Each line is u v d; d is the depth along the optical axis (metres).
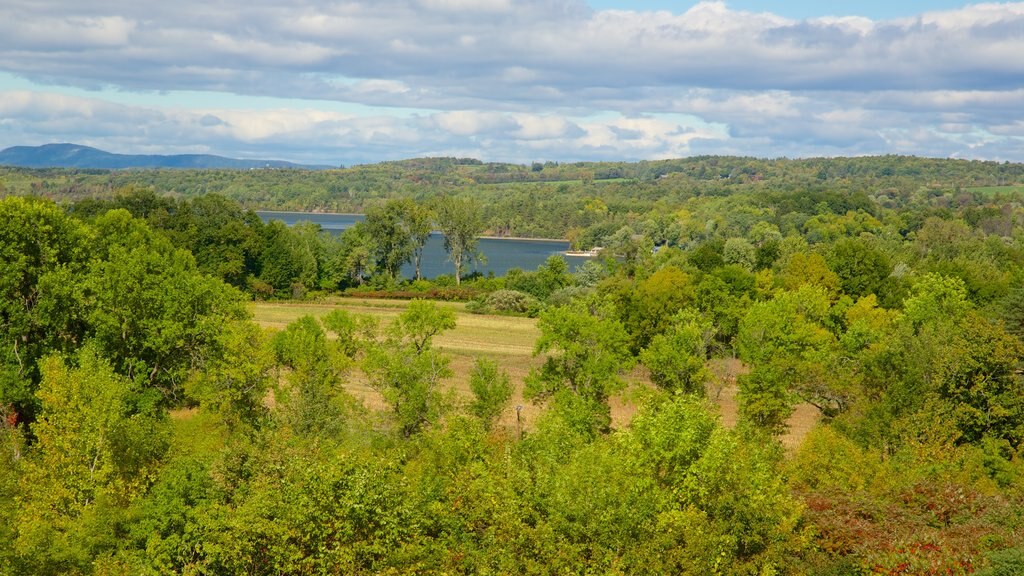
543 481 25.25
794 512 27.61
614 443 32.03
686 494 26.53
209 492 28.56
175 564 27.22
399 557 24.22
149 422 37.25
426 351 48.34
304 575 24.78
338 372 49.16
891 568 25.08
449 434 37.03
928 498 31.36
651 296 72.81
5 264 47.59
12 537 28.66
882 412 43.00
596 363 49.06
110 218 67.62
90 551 27.80
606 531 23.69
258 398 48.25
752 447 34.12
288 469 26.66
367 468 25.30
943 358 45.44
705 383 56.00
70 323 51.03
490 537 25.30
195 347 51.75
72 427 33.34
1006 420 43.94
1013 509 29.86
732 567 24.92
